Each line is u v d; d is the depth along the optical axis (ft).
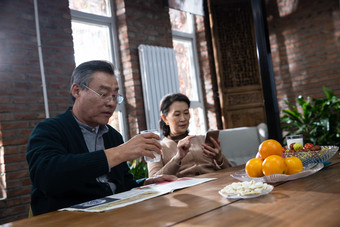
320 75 17.34
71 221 2.80
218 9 18.10
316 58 17.40
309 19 17.53
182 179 4.53
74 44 12.23
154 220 2.56
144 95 13.47
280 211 2.44
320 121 15.07
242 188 3.06
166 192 3.61
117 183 4.67
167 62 14.33
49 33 10.80
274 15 18.33
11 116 9.62
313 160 4.28
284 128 16.29
